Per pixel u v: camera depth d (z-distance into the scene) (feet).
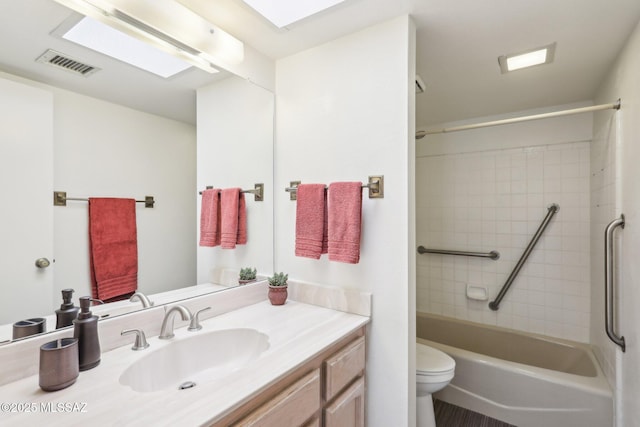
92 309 3.46
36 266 3.07
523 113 8.03
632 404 4.45
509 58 5.25
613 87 5.37
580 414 5.51
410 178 4.30
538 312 7.93
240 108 5.08
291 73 5.38
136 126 3.93
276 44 5.02
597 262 6.61
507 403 6.26
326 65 4.96
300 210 4.87
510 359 8.00
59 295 3.22
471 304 8.86
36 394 2.52
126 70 3.80
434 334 9.10
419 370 5.39
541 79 6.10
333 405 3.70
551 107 7.68
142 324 3.70
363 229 4.59
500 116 8.32
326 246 4.75
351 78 4.69
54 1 3.12
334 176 4.86
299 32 4.65
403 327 4.26
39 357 2.72
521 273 8.14
